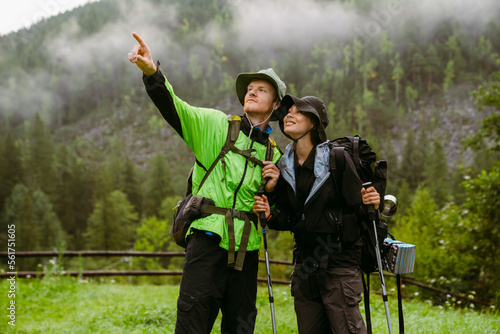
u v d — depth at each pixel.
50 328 5.20
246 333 2.80
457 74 192.38
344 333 2.61
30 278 8.86
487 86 15.42
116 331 4.64
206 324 2.68
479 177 14.13
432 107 171.50
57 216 101.75
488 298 13.61
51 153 118.62
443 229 14.82
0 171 100.88
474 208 13.98
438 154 106.25
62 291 7.74
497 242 13.78
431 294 13.05
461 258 14.30
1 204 93.25
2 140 108.56
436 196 85.12
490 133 15.34
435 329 4.48
